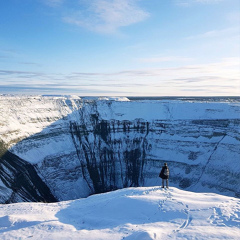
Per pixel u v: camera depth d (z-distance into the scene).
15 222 12.02
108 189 62.06
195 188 57.97
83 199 17.19
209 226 9.35
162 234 8.80
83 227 11.38
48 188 50.12
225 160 58.50
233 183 52.97
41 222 11.94
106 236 9.34
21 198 41.44
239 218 9.88
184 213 11.08
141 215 11.62
